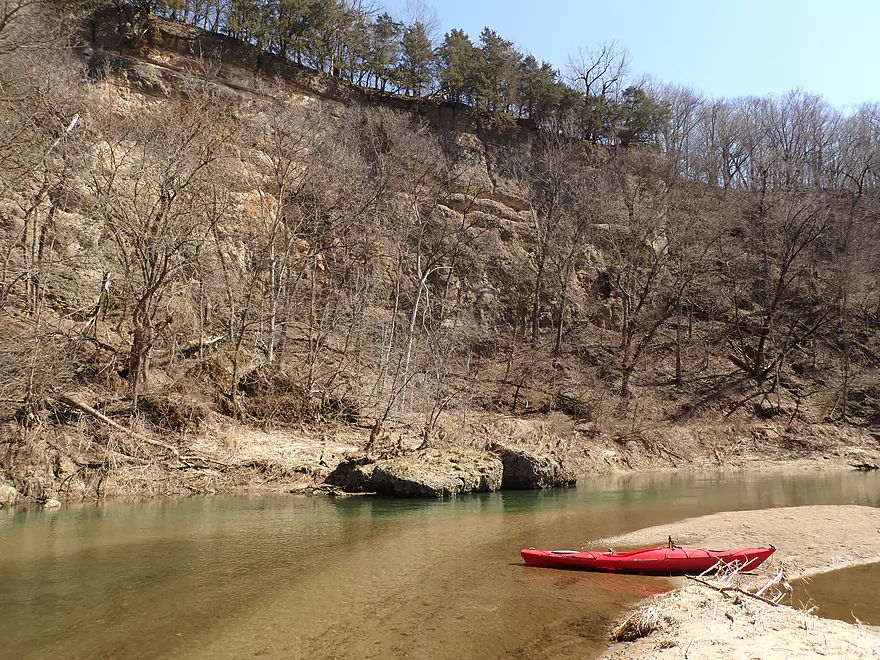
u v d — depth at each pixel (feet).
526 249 138.10
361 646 21.12
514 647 21.17
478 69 153.07
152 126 70.33
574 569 31.71
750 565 31.89
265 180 95.61
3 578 28.43
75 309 65.77
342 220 96.94
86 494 48.70
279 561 31.99
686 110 194.29
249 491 53.98
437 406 81.05
